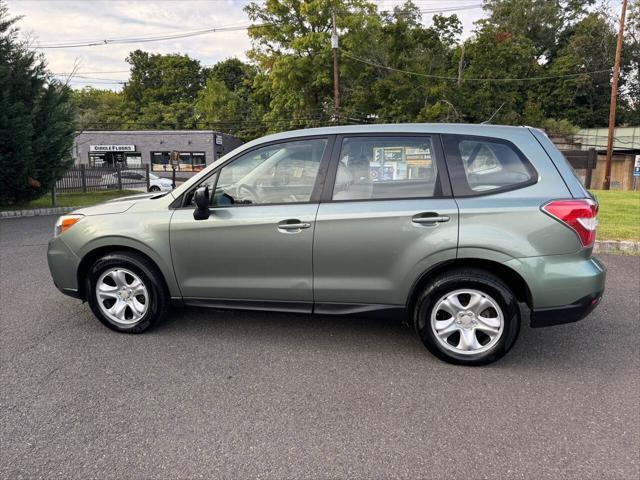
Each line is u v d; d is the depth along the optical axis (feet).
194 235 12.28
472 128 11.50
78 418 9.05
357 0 120.57
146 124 197.67
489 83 130.00
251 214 11.93
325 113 123.65
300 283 11.87
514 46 137.28
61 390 10.13
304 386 10.39
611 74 163.73
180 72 227.20
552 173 10.87
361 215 11.21
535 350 12.38
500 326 10.94
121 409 9.39
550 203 10.52
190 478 7.38
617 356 11.99
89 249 13.03
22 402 9.62
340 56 118.52
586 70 166.09
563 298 10.59
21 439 8.38
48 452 8.02
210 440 8.38
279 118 135.13
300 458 7.88
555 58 178.81
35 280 19.31
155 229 12.53
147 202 13.08
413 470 7.58
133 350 12.25
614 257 23.43
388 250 11.19
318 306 11.98
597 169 124.88
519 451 8.07
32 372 10.96
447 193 11.07
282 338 13.12
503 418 9.11
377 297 11.55
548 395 10.00
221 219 12.08
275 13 127.75
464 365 11.33
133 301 13.09
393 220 11.06
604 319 14.69
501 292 10.76
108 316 13.25
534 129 11.46
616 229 28.94
